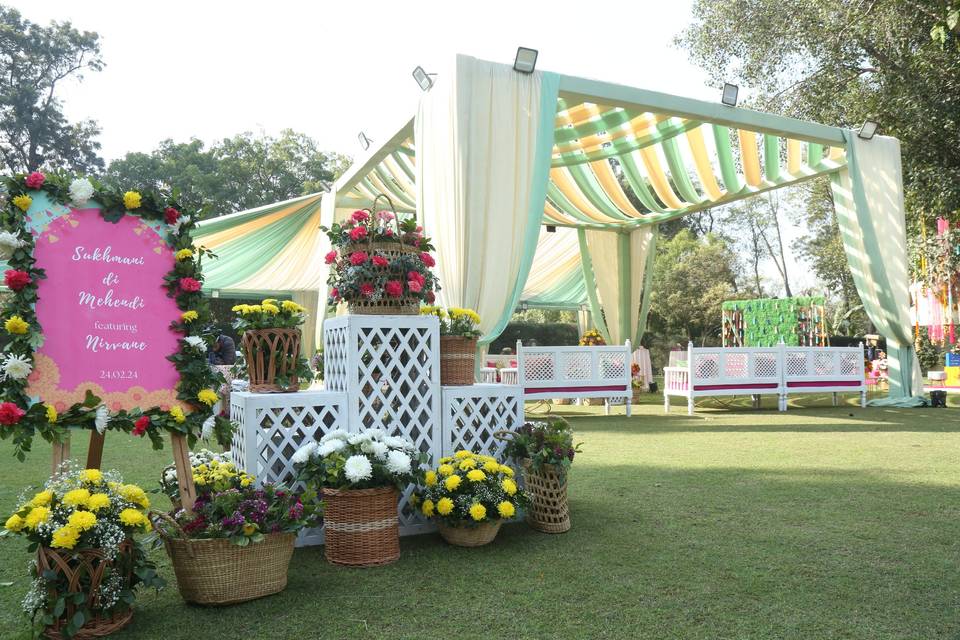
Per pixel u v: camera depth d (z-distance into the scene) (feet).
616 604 7.61
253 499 8.29
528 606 7.62
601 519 11.46
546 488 10.83
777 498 12.76
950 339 35.45
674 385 30.32
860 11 36.88
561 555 9.57
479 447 11.95
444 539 10.57
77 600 6.85
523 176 21.61
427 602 7.83
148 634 7.09
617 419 27.73
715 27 44.47
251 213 37.11
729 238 104.42
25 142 86.28
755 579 8.36
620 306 43.34
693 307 74.90
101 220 8.64
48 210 8.33
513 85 21.53
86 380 8.25
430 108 22.11
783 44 41.70
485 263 20.93
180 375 8.79
